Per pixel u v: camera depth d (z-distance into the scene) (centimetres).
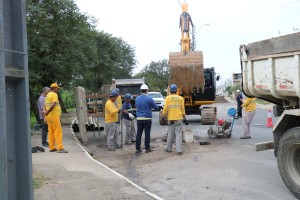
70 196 622
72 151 1123
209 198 634
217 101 5638
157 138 1520
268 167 845
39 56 1939
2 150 227
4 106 227
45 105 1083
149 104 1174
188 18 1922
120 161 1058
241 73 756
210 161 940
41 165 876
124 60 5350
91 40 2377
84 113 1427
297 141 598
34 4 1847
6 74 236
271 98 730
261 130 1653
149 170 898
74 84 2277
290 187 620
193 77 1805
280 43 635
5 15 249
